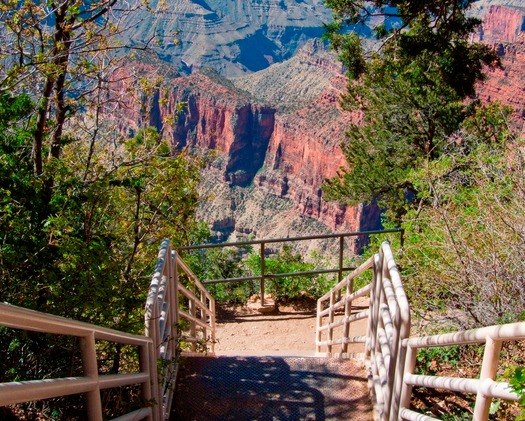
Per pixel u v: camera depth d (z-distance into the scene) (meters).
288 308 10.69
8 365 4.42
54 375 4.55
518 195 6.09
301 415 5.27
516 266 5.44
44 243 5.15
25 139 7.13
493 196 6.23
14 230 5.06
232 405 5.43
